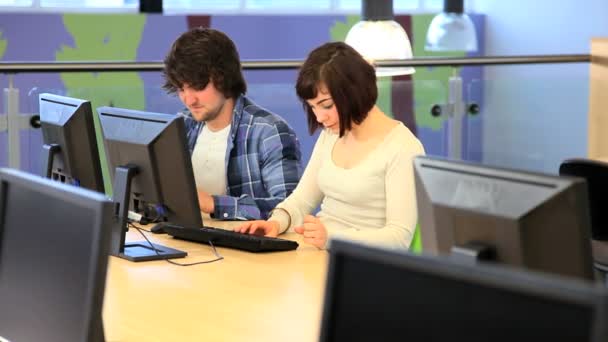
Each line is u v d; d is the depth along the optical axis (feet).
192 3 23.73
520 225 6.50
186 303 8.45
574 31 25.08
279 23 24.43
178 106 15.08
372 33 13.88
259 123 12.17
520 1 26.43
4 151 14.98
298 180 12.12
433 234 7.25
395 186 10.26
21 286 6.96
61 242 6.49
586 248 6.36
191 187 10.04
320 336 5.00
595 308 3.94
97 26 22.24
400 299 4.73
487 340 4.39
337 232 10.09
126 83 22.31
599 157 16.48
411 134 10.49
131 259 9.95
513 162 17.75
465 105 17.28
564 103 17.92
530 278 4.18
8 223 7.14
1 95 15.37
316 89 10.12
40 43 21.76
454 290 4.52
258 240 10.14
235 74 11.99
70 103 11.14
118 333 7.70
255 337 7.51
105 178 14.71
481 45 27.37
